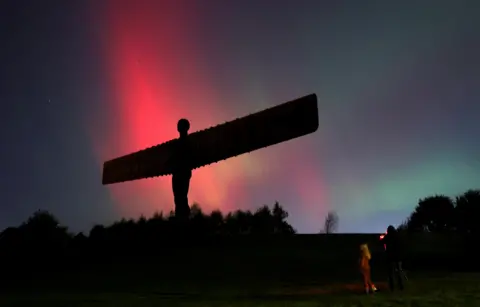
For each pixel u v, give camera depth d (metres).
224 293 16.66
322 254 27.16
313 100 15.68
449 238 32.84
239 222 47.81
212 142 19.08
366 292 16.11
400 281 16.78
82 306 14.07
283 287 18.22
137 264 24.42
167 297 15.72
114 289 18.12
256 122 17.42
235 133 18.23
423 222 53.12
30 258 27.08
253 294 16.33
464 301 13.86
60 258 27.22
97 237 31.42
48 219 31.69
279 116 16.66
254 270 22.86
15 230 30.44
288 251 27.95
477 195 51.00
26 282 20.95
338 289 17.58
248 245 29.19
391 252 16.84
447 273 22.97
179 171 21.14
